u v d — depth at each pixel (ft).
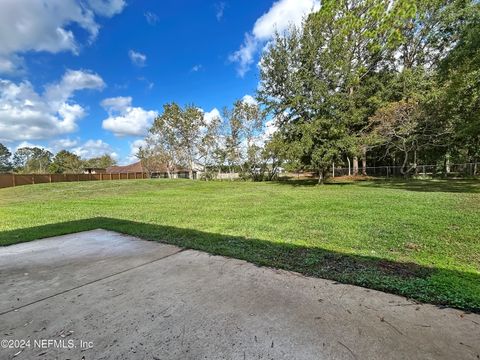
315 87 48.93
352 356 5.36
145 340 6.06
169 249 13.33
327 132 49.57
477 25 34.06
